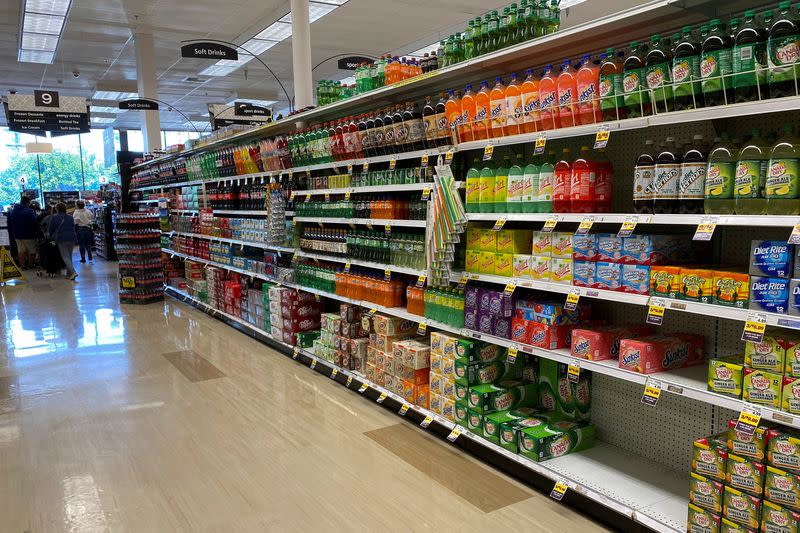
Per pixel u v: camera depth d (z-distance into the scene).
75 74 15.06
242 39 12.13
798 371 2.04
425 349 3.98
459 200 3.46
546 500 2.99
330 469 3.37
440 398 3.77
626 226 2.56
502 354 3.63
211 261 8.17
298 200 5.71
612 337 2.88
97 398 4.65
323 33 12.23
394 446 3.67
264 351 6.05
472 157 4.11
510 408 3.52
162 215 10.31
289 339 5.76
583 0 9.60
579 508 2.85
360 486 3.17
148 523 2.84
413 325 4.39
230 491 3.14
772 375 2.12
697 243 2.80
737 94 2.21
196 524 2.82
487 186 3.37
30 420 4.20
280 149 5.79
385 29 11.97
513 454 3.21
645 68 2.52
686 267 2.49
